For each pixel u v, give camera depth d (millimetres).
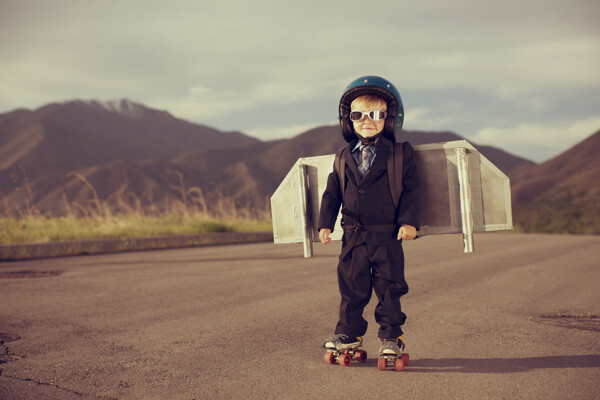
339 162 3912
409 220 3658
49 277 8328
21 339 4664
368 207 3744
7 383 3518
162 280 7949
